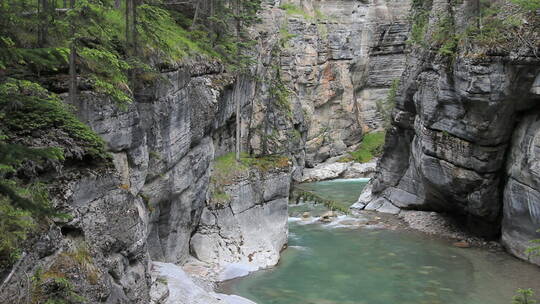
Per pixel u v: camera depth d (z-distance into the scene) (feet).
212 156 95.25
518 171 93.25
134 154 57.26
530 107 93.09
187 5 113.91
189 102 81.00
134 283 42.55
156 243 72.18
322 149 214.28
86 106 47.03
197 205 86.43
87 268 34.32
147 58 66.80
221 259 87.04
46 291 29.60
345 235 113.09
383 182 145.28
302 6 219.41
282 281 81.71
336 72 221.87
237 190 93.30
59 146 36.22
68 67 47.39
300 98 207.00
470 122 98.89
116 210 41.06
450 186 110.22
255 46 131.23
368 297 75.15
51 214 26.84
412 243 106.22
